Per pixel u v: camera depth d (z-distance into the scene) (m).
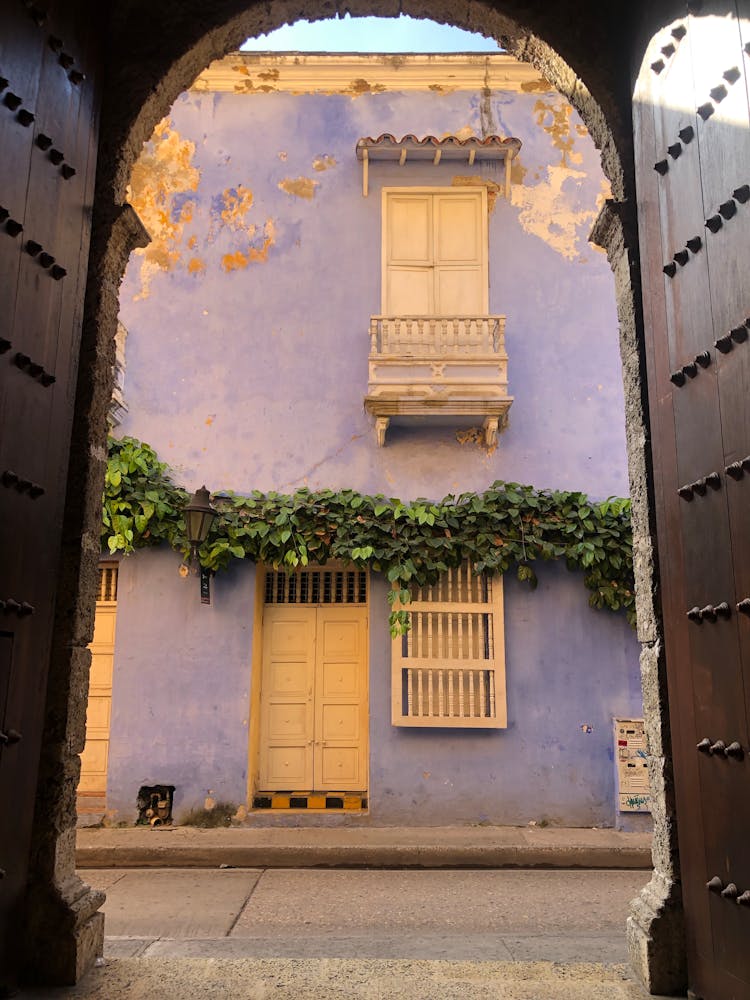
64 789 3.48
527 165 10.05
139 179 10.02
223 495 9.26
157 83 4.20
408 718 8.84
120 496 8.97
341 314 9.77
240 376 9.66
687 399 3.35
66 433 3.66
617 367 9.73
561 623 9.16
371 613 9.20
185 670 9.05
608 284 9.88
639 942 3.33
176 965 3.50
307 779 9.26
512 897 6.69
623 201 4.10
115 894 6.74
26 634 3.25
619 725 8.83
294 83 10.26
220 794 8.83
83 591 3.70
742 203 2.94
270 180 10.05
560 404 9.62
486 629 9.12
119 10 4.27
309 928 5.79
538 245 9.91
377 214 9.95
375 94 10.22
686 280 3.39
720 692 3.00
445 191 9.85
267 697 9.39
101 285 3.98
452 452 9.53
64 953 3.27
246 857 7.84
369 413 9.52
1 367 3.08
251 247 9.92
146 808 8.85
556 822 8.79
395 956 3.77
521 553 9.03
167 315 9.79
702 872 3.12
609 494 9.45
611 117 4.20
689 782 3.25
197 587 9.20
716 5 3.22
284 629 9.54
